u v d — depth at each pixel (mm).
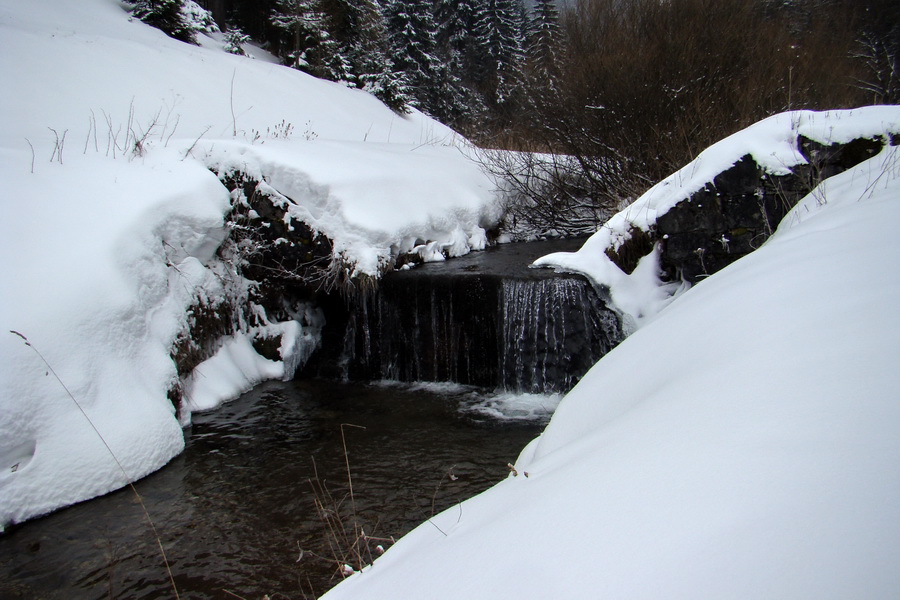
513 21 35500
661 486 1615
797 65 11617
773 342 2303
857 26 14812
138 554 4293
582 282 7543
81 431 5105
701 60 10992
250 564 4172
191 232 7457
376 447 6109
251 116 12539
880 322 2055
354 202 8453
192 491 5199
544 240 12328
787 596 1085
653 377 2943
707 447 1708
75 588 3930
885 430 1438
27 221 5938
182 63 13281
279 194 8414
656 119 11000
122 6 16547
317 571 4074
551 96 12695
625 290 7312
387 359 8555
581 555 1471
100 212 6516
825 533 1188
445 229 10133
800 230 4441
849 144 6465
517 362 7871
